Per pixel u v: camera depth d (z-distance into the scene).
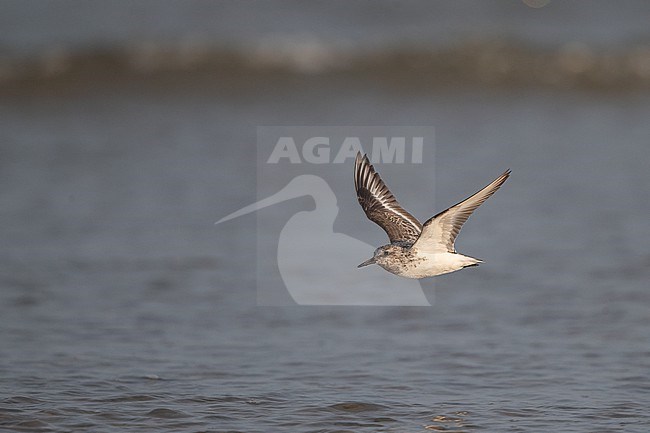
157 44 32.91
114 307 14.26
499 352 12.37
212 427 9.84
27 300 14.50
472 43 33.25
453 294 14.95
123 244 17.36
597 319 13.65
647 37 34.59
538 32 35.19
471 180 20.95
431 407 10.45
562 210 19.16
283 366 11.88
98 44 33.00
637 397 10.77
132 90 30.59
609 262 16.28
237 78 31.59
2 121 26.75
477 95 29.95
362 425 9.94
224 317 13.89
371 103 28.88
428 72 32.00
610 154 22.97
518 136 24.75
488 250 17.06
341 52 32.94
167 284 15.38
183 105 28.80
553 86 31.05
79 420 10.00
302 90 30.52
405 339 12.95
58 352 12.31
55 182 20.97
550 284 15.28
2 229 18.06
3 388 10.95
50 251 16.94
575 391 10.98
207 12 36.53
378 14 36.75
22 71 31.25
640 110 27.83
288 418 10.11
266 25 35.50
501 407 10.46
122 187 20.69
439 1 38.19
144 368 11.76
